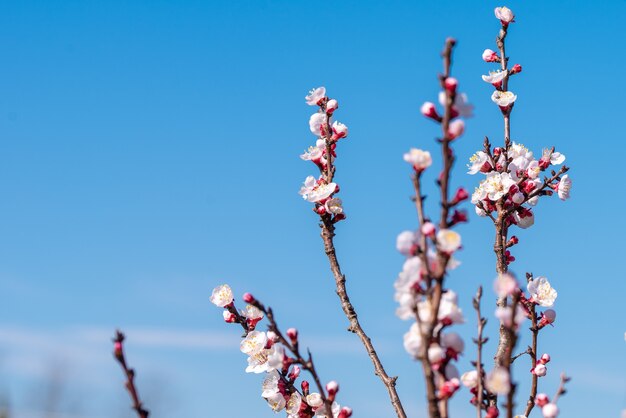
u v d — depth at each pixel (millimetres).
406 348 1396
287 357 1533
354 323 1710
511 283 1387
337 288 1728
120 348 1387
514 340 1403
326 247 1744
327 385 1549
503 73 1809
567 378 1480
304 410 1638
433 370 1394
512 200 1763
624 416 1461
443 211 1380
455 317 1393
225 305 1694
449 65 1391
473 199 1769
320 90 1792
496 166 1785
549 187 1780
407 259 1390
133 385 1386
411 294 1384
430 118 1414
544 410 1472
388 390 1670
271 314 1531
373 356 1690
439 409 1376
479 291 1460
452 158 1384
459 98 1393
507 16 1843
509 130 1800
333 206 1748
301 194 1756
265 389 1646
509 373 1401
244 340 1658
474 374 1467
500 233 1758
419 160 1398
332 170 1769
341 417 1567
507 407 1399
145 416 1383
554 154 1793
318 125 1784
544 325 1694
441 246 1373
